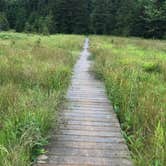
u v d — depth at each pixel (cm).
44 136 495
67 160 429
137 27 5403
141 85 816
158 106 616
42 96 675
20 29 7075
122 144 491
